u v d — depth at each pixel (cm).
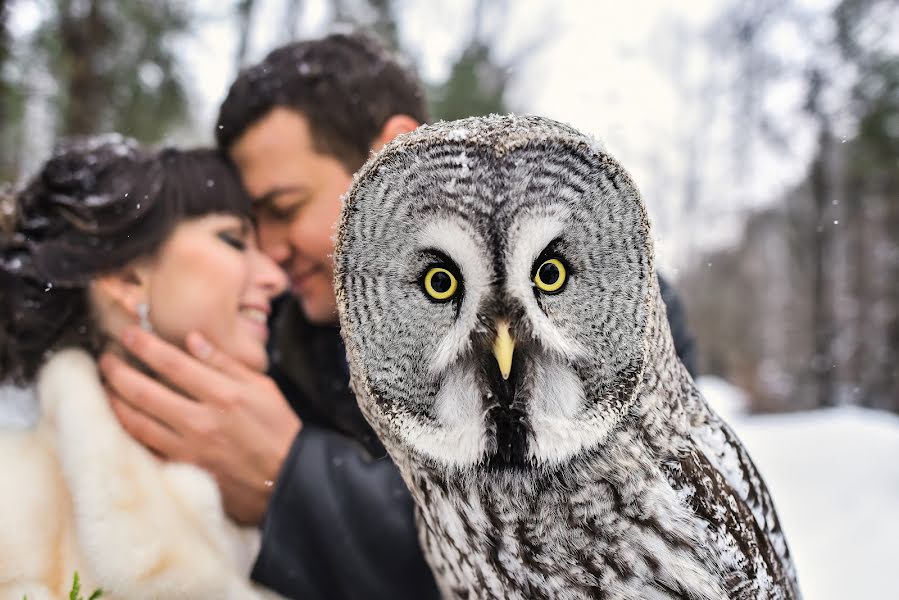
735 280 983
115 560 94
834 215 563
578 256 92
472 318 93
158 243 104
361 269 94
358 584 102
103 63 236
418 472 98
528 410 94
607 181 91
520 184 90
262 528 103
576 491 94
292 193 111
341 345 114
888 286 625
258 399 104
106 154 106
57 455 98
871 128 446
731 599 97
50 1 222
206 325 105
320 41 116
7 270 102
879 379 643
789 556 106
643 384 95
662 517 95
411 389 96
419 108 121
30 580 94
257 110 110
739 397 702
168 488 100
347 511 103
